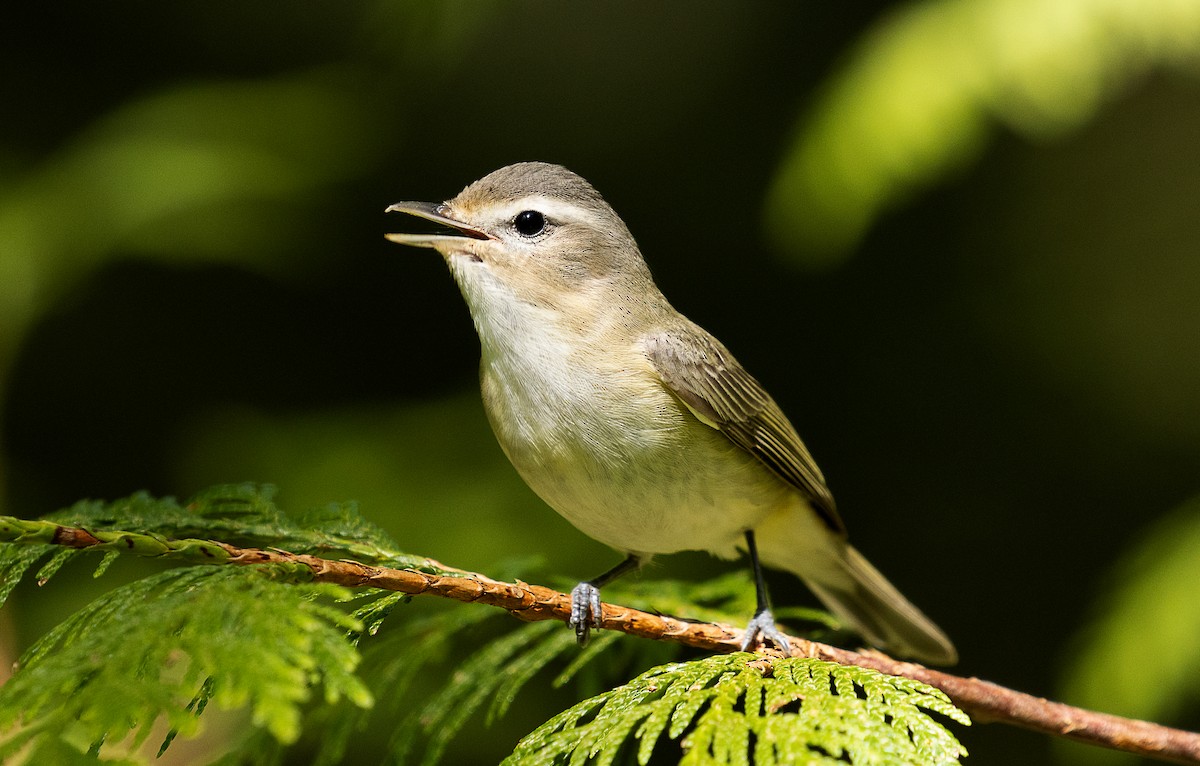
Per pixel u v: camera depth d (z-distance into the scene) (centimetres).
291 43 1431
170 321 1284
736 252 1265
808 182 877
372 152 1270
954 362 1233
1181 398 1221
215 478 1034
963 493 1209
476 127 1372
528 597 467
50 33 1360
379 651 641
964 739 1101
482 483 999
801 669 409
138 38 1394
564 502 655
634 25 1409
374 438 1055
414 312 1310
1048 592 1169
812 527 756
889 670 528
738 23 1339
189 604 363
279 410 1254
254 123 1208
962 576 1184
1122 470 1205
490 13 1066
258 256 1180
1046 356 1234
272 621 349
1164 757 528
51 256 1116
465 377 1257
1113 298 1248
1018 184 1279
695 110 1330
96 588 948
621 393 634
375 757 908
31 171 1231
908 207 1246
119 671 334
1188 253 1264
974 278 1245
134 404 1254
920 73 862
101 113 1362
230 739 732
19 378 1234
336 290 1313
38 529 390
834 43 1276
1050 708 530
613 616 505
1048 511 1199
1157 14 834
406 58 1071
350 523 528
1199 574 802
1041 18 849
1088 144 1297
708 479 652
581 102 1381
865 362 1232
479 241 678
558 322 656
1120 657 809
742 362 1230
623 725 377
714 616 666
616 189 1319
